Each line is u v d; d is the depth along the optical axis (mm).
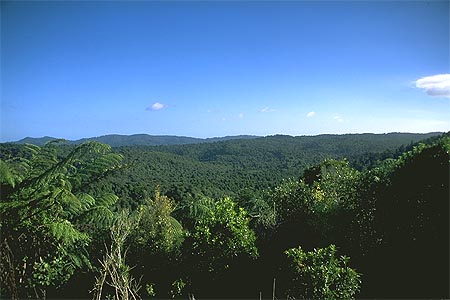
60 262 5777
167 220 7863
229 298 6633
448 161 6426
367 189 7531
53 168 5809
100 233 6723
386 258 7031
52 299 5816
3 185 5566
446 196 6391
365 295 6570
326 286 4992
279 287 6066
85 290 6363
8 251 4895
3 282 4676
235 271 6770
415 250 6684
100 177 6816
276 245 7996
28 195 5586
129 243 7070
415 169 6852
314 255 5270
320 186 9469
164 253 7250
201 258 6805
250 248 6879
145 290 6715
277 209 9227
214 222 6938
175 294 6633
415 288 6406
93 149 6211
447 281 6125
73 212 6215
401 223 6945
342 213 7738
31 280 5410
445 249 6309
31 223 5410
